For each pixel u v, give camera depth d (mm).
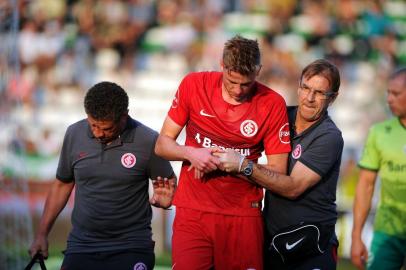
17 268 27188
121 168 16422
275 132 15609
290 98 51188
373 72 55062
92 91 15891
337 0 57500
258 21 55688
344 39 56281
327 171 15891
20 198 30234
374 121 50250
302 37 55750
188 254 15594
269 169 15312
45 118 47531
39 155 43938
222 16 55531
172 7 54469
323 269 16297
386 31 57438
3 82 28375
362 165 20031
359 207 19984
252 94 15531
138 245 16656
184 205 15844
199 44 53438
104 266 16547
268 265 16688
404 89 19062
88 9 52938
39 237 17328
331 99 15875
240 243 15758
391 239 19828
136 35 52969
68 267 16594
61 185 17375
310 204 16109
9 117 29719
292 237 16109
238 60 14344
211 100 15438
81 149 16578
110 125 15859
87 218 16578
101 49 52062
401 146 19469
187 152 15141
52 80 49656
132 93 50594
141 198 16766
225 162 14922
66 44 51188
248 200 15773
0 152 29922
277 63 52906
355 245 19766
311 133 15938
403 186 19484
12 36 27406
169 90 51406
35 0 52000
